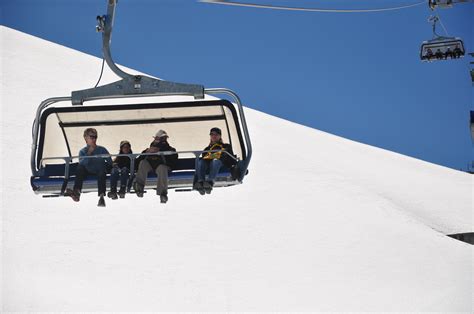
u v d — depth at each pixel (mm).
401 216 49094
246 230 44469
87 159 9734
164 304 35562
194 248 41656
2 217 41531
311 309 36219
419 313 35906
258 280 39031
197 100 9586
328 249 43125
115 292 35844
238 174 9570
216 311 35469
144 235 42281
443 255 43562
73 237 40938
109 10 9320
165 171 9539
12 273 35719
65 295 34562
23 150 48969
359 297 37562
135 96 9383
